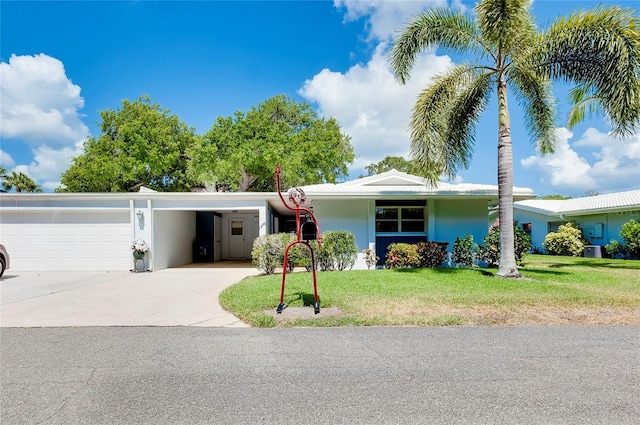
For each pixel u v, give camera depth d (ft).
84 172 72.59
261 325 16.42
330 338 14.46
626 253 52.24
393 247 35.14
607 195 63.67
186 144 84.94
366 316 17.16
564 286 23.49
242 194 38.42
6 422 8.23
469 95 31.30
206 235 53.93
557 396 9.29
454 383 10.12
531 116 33.94
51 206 39.40
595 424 7.95
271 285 25.03
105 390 9.91
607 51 23.71
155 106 85.25
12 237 39.70
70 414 8.59
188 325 16.75
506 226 27.58
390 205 39.47
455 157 32.60
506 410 8.57
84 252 39.81
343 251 34.32
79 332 15.66
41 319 17.95
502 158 28.02
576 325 15.98
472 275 28.32
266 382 10.30
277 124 77.82
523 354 12.43
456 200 38.96
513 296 20.47
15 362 12.13
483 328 15.66
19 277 34.55
